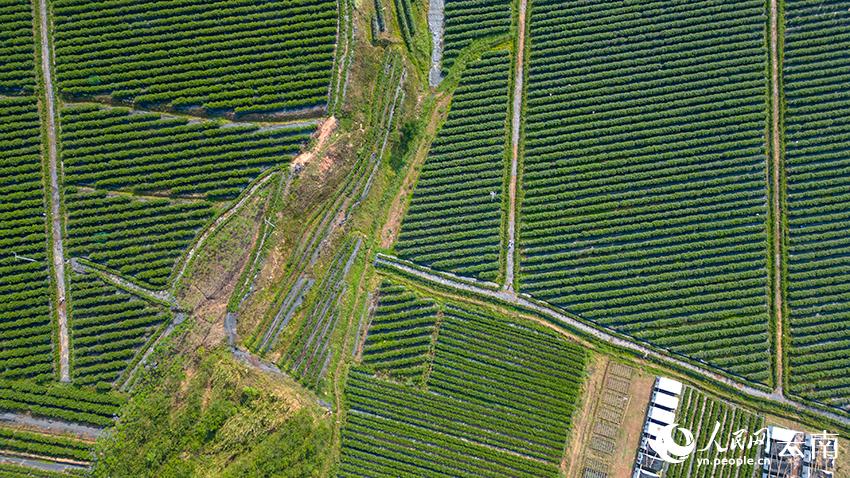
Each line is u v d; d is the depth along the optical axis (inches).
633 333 1975.9
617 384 1948.8
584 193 2034.9
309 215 1977.1
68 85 1862.7
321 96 1967.3
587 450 1910.7
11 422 1696.6
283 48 1978.3
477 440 1913.1
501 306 1998.0
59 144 1843.0
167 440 1704.0
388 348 1953.7
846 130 2025.1
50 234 1798.7
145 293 1809.8
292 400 1836.9
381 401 1918.1
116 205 1830.7
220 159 1897.1
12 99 1841.8
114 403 1728.6
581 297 1993.1
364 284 1998.0
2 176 1803.6
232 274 1870.1
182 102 1892.2
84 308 1775.3
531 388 1941.4
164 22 1939.0
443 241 2021.4
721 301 1972.2
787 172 2026.3
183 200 1876.2
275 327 1908.2
